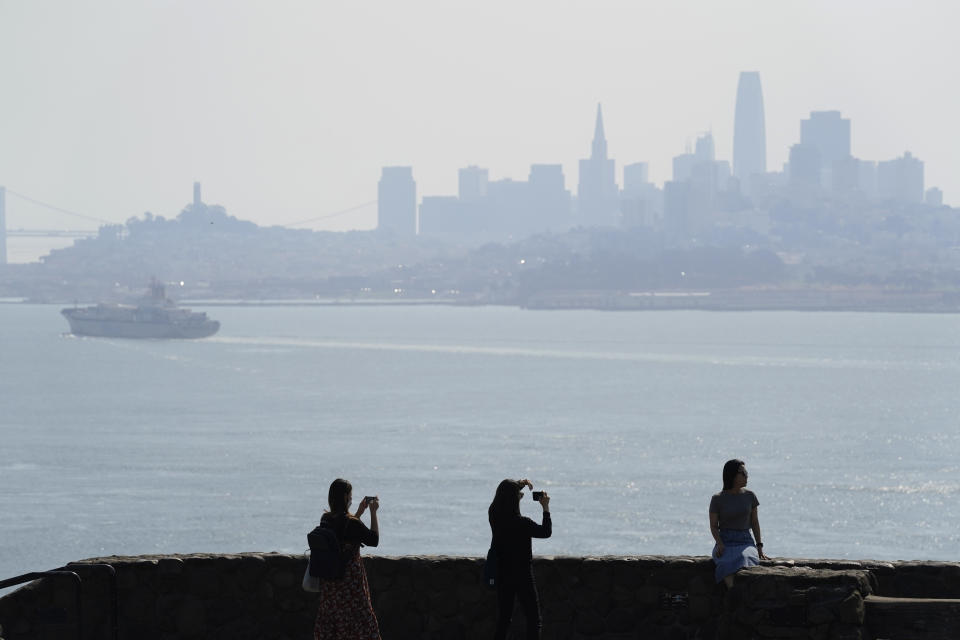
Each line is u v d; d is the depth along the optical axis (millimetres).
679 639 33156
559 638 33531
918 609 29078
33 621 32656
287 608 33750
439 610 33969
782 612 29484
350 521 29406
